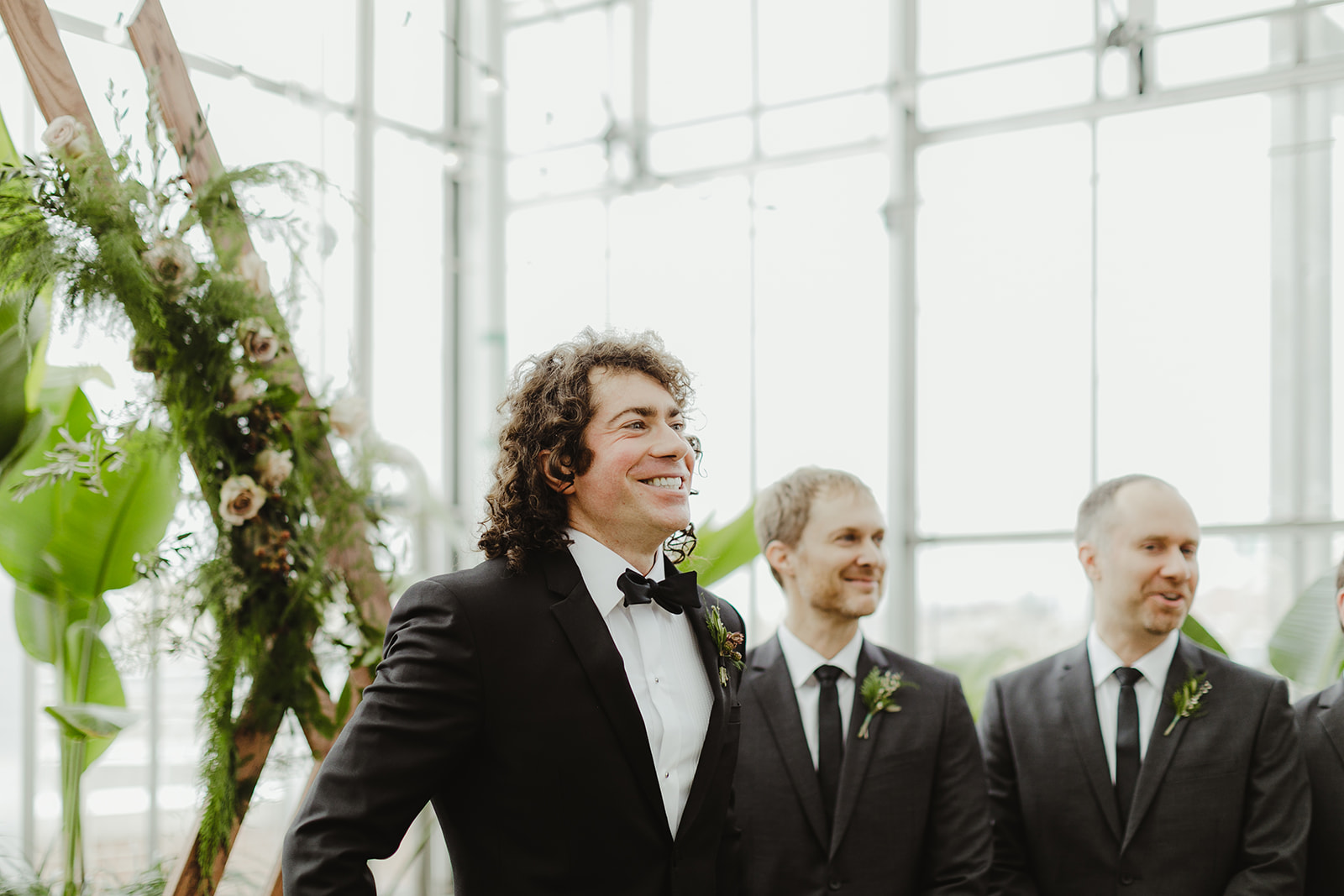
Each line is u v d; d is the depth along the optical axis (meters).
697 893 1.70
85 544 2.95
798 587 2.77
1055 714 2.75
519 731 1.63
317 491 2.75
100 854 4.29
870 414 5.61
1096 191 5.29
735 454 5.91
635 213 6.18
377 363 5.71
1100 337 5.25
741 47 6.02
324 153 5.45
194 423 2.59
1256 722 2.61
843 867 2.52
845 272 5.71
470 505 5.91
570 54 6.39
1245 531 4.94
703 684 1.85
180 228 2.62
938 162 5.60
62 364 3.13
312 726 2.68
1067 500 5.27
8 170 2.50
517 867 1.62
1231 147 5.06
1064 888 2.62
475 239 6.28
